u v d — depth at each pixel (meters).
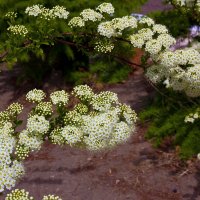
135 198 1.09
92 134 0.77
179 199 1.07
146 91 1.38
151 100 1.26
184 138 0.99
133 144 1.23
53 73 1.56
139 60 1.46
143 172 1.15
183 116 1.00
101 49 0.98
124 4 1.46
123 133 0.79
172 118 1.01
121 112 0.82
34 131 0.79
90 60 1.52
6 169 0.74
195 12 1.13
